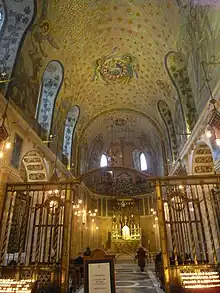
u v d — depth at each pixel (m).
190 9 11.03
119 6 14.25
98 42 16.59
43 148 12.65
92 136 26.41
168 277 6.30
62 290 6.09
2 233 7.56
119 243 25.33
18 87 10.51
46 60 13.52
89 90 20.19
